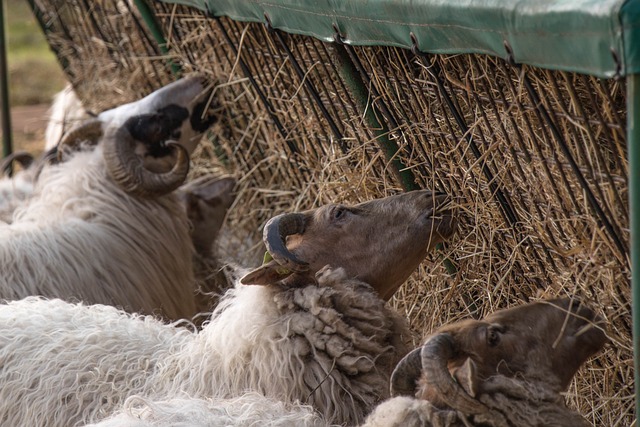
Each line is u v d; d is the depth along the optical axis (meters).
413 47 6.57
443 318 8.41
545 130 6.20
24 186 12.24
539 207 6.80
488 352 5.50
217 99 11.48
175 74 12.36
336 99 8.98
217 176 11.92
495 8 5.43
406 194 7.26
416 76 7.54
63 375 7.06
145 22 12.13
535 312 5.76
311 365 6.59
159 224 10.42
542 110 6.03
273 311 6.74
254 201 11.88
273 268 6.68
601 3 4.66
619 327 6.39
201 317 10.89
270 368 6.61
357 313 6.68
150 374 7.06
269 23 8.67
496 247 7.52
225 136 11.89
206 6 9.85
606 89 5.39
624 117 5.54
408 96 7.74
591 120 5.81
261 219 11.89
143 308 10.00
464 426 5.20
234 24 10.15
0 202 11.95
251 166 11.73
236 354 6.73
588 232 6.29
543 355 5.59
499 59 6.30
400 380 5.50
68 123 14.95
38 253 9.60
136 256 10.10
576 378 7.09
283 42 8.89
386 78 7.74
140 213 10.31
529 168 6.64
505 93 6.62
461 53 6.21
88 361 7.15
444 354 5.17
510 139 6.75
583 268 6.45
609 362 6.77
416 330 8.81
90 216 10.11
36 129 23.02
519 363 5.52
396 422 5.30
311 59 9.01
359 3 6.92
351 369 6.54
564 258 6.75
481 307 7.94
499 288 7.66
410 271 7.25
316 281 6.80
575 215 6.40
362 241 7.05
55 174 10.61
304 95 9.52
